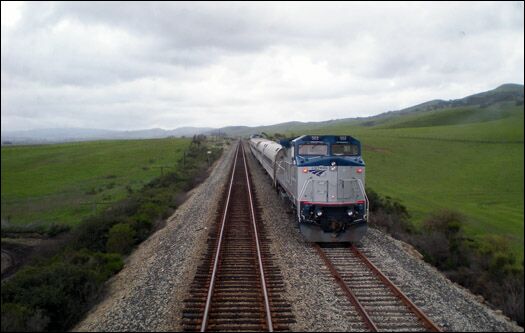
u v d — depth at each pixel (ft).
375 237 60.49
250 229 62.28
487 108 563.48
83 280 42.16
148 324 32.91
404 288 39.78
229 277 42.24
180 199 97.09
